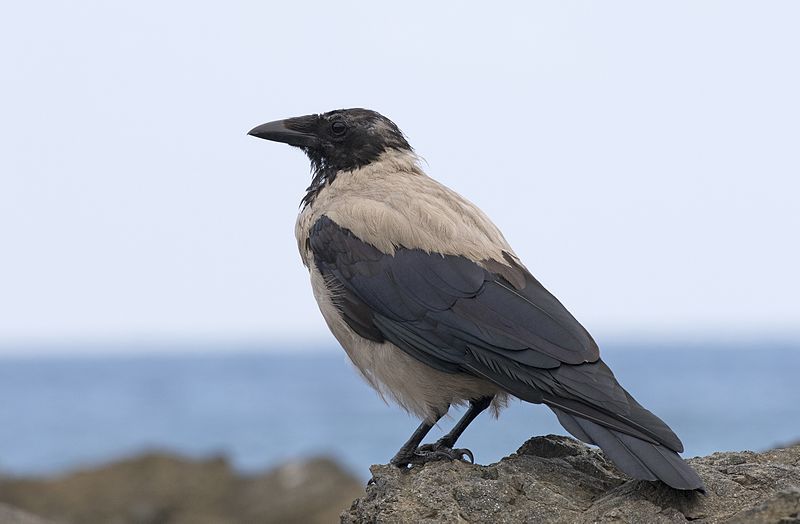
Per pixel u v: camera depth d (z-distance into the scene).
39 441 109.44
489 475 9.84
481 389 11.34
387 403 12.03
